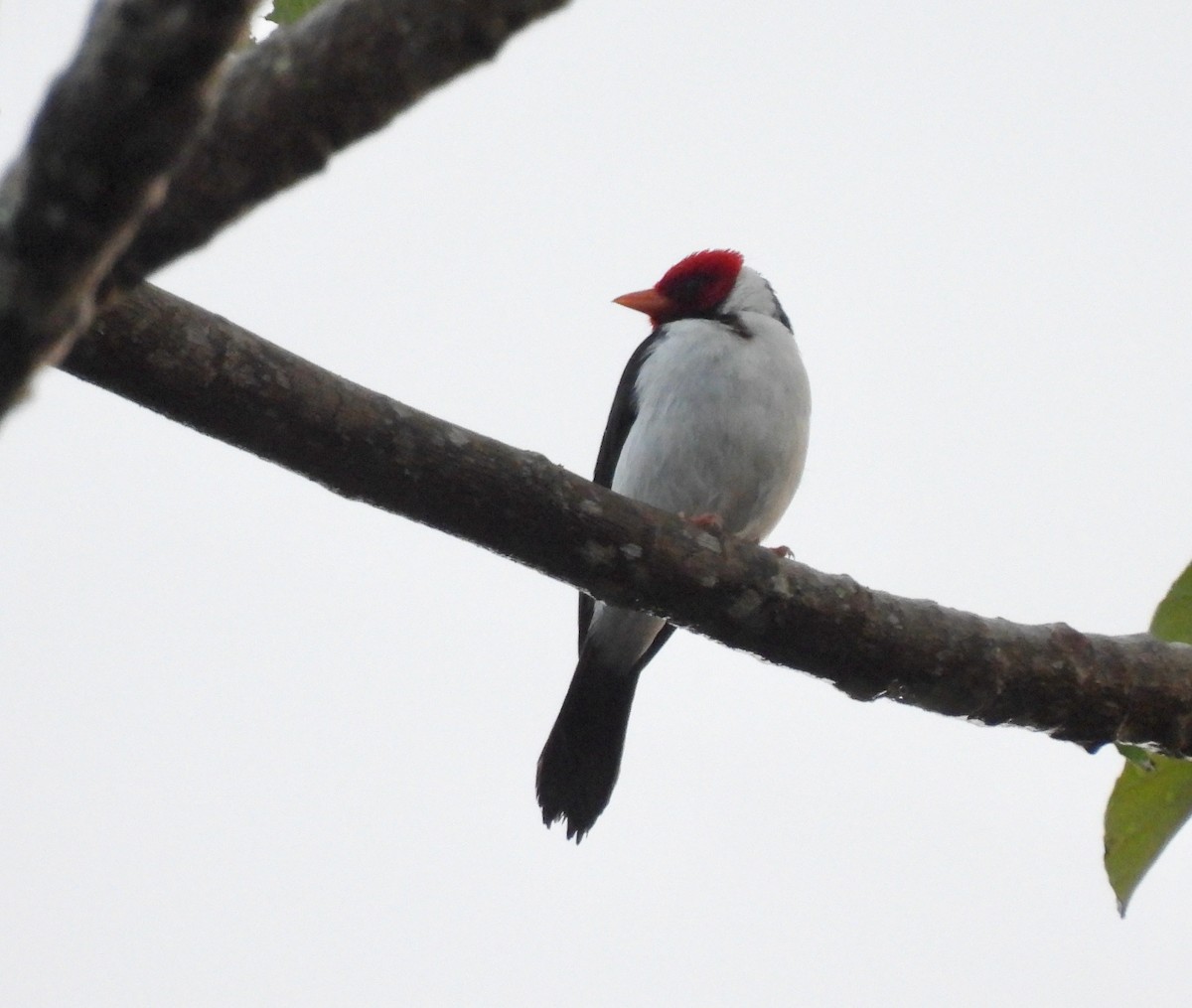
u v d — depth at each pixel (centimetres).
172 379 546
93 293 326
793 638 656
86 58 279
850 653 661
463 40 350
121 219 297
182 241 364
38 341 308
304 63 350
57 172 288
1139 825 704
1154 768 700
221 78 292
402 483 591
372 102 355
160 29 273
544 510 612
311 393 565
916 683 669
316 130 357
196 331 546
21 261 297
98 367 540
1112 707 682
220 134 353
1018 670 674
